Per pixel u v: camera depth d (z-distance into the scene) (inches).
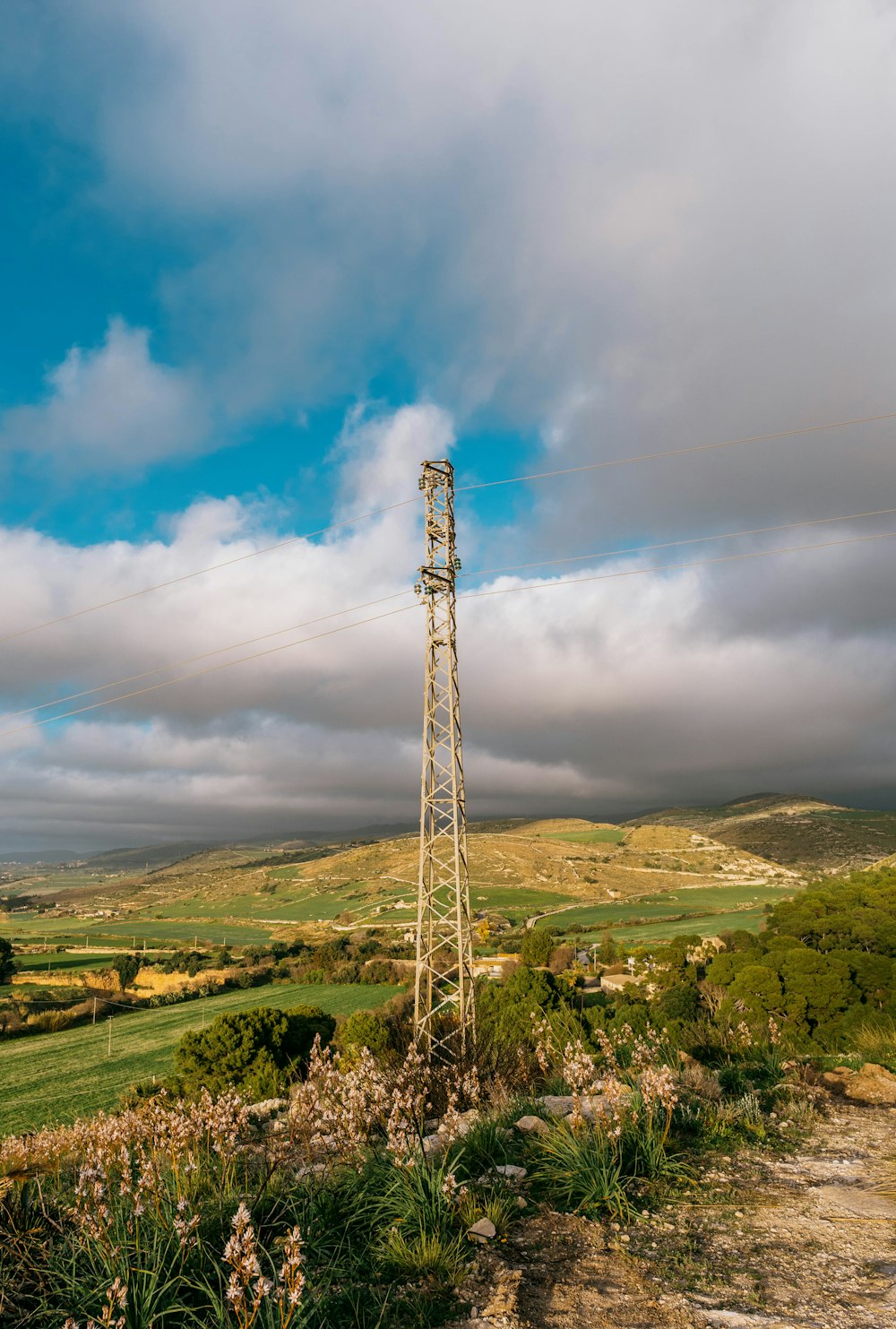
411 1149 226.1
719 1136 280.1
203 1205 199.8
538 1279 171.0
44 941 5767.7
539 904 6732.3
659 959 2266.2
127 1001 3472.0
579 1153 231.1
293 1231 146.4
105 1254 165.8
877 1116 326.0
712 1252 186.4
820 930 1409.9
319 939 5398.6
